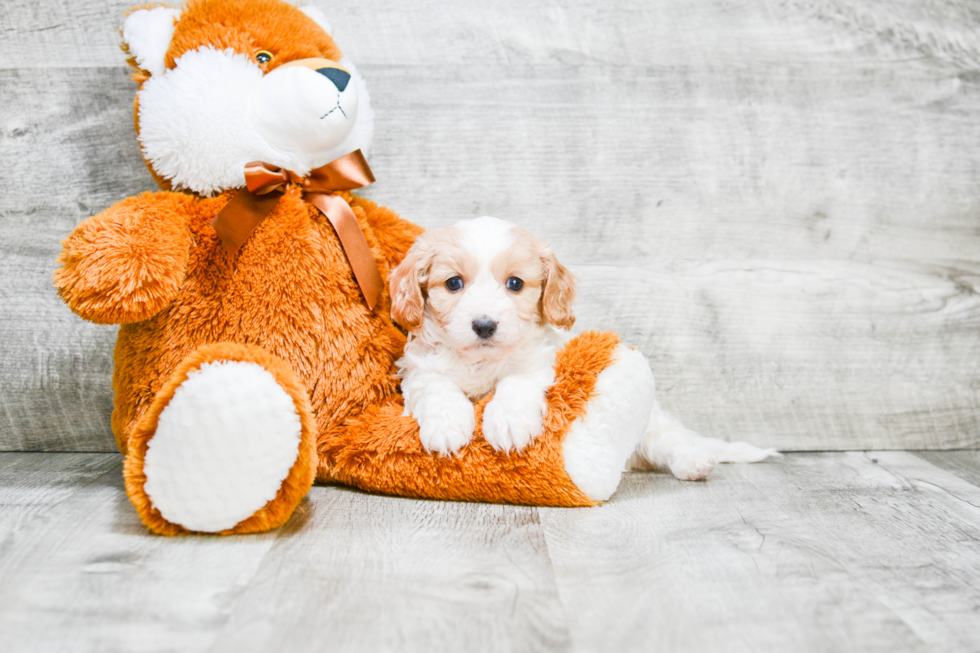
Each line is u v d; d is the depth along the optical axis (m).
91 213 1.95
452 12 2.01
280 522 1.29
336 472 1.57
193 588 1.05
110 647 0.88
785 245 2.10
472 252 1.55
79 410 1.96
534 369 1.61
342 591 1.04
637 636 0.94
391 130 2.00
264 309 1.54
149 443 1.21
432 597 1.03
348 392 1.59
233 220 1.52
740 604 1.04
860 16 2.09
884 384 2.12
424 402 1.51
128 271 1.35
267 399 1.21
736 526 1.38
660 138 2.06
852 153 2.10
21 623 0.94
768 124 2.08
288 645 0.89
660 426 1.81
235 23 1.55
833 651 0.92
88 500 1.46
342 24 1.98
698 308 2.08
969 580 1.14
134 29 1.56
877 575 1.15
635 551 1.23
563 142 2.04
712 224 2.08
